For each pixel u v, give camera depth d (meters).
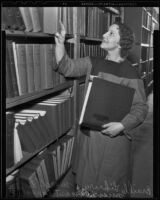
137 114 1.51
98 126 1.54
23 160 1.38
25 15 1.31
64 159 1.88
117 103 1.50
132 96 1.50
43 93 1.57
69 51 1.91
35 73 1.47
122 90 1.49
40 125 1.57
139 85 1.55
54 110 1.70
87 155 1.62
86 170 1.62
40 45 1.53
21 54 1.33
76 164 1.71
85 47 2.19
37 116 1.56
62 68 1.65
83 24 2.11
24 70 1.36
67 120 1.93
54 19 1.57
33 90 1.45
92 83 1.50
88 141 1.62
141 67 2.99
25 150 1.44
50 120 1.70
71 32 1.92
